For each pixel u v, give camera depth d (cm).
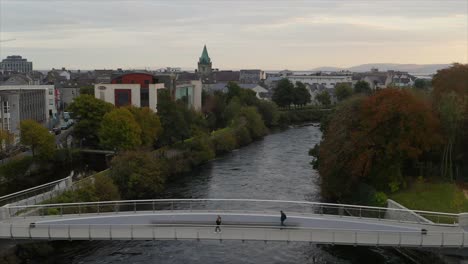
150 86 13900
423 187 7056
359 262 5572
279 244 6128
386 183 7244
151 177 8494
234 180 9562
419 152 6888
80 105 11250
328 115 10712
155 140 11019
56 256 5659
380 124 7012
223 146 12594
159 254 5788
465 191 6881
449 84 8069
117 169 8350
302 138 15425
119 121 9738
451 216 5734
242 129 14262
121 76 14438
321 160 8350
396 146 6950
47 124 15500
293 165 11000
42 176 9400
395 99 6950
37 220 5166
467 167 7562
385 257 5709
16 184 8669
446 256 5100
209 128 14900
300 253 5847
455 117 7062
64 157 10262
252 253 5838
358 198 7325
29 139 9494
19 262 5312
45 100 16375
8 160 9406
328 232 4866
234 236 4912
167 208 7706
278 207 7656
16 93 13088
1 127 12069
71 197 6562
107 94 13900
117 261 5553
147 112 10700
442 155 7538
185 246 6059
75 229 4912
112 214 5412
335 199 7912
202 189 8875
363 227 5069
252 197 8275
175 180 9638
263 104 18462
